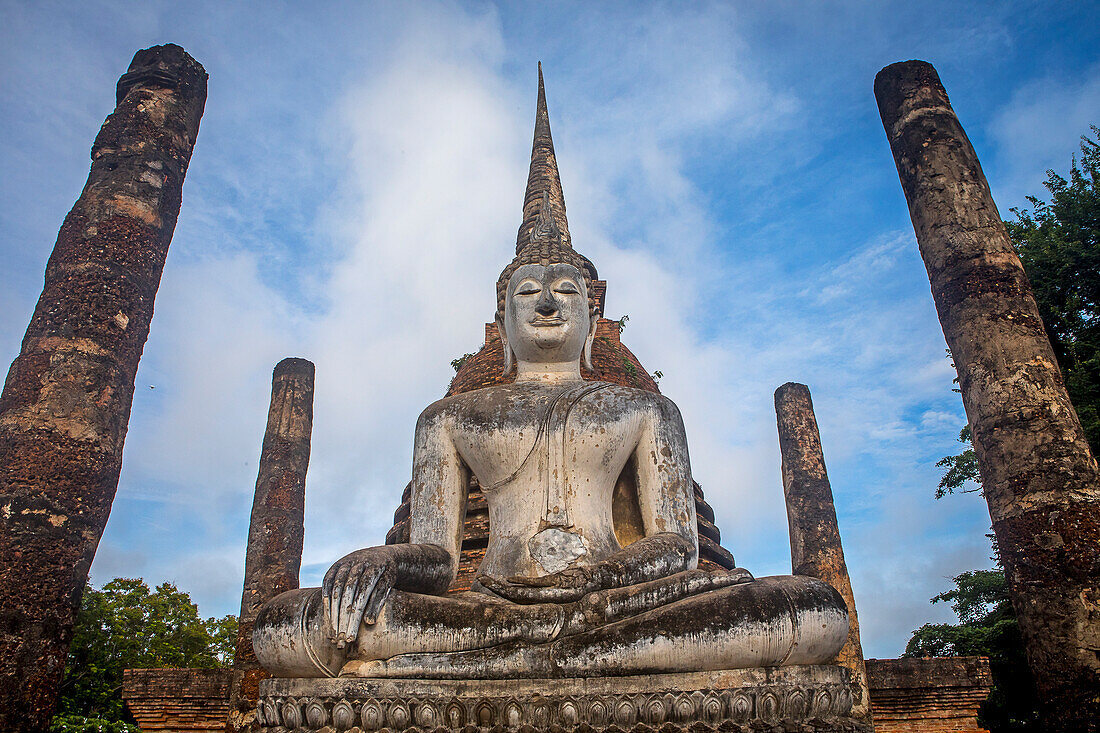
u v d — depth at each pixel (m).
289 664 4.42
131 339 6.90
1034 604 6.51
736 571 4.86
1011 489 6.90
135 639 29.45
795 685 4.23
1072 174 21.53
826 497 13.48
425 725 4.14
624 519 6.12
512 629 4.37
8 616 5.54
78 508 6.09
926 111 8.70
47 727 5.57
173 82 7.98
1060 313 19.47
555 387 6.21
